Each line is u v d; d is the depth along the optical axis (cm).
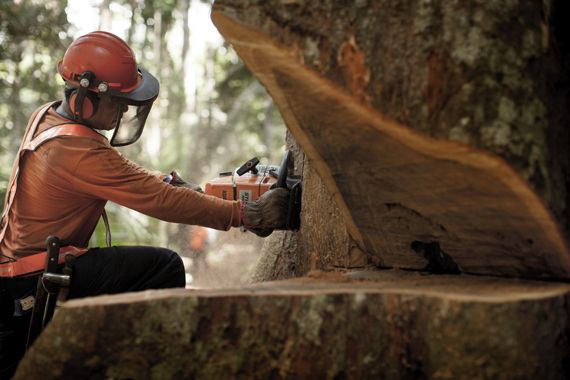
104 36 227
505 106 145
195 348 150
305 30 157
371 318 151
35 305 209
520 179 144
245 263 446
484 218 163
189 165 1389
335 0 158
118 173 219
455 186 158
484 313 139
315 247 233
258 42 159
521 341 140
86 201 226
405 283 167
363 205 190
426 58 150
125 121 237
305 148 185
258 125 1650
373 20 155
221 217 233
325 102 161
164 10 1653
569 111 161
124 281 230
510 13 150
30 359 148
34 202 219
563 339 151
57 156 216
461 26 149
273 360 152
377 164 170
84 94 218
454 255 181
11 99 970
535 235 158
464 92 146
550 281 168
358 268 213
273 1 158
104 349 146
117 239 552
